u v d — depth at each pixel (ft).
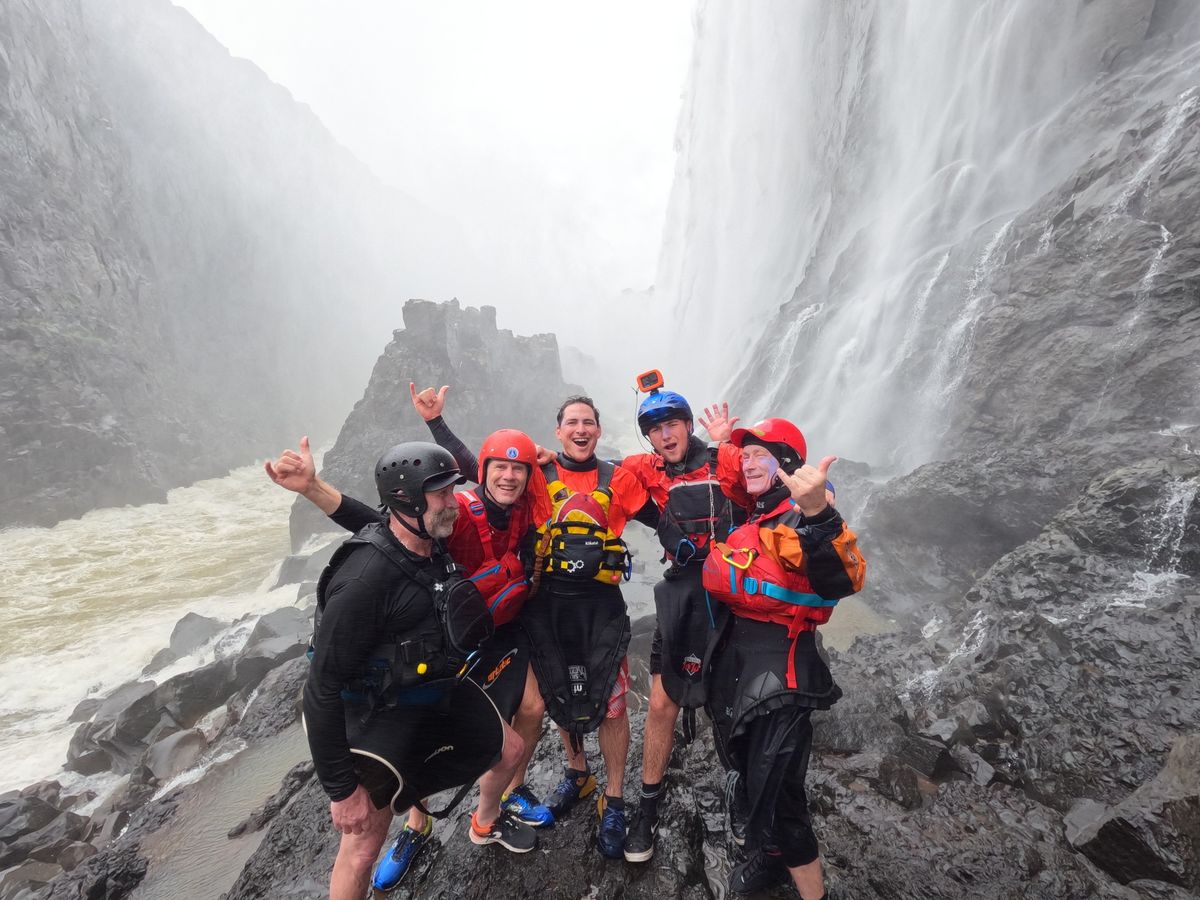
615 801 9.68
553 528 8.82
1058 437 38.55
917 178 101.86
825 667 7.80
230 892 11.76
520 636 9.12
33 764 32.04
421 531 6.86
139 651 46.98
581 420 9.20
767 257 169.78
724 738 8.14
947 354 55.42
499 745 8.16
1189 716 13.66
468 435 96.84
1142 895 9.21
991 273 58.70
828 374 82.69
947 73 101.35
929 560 37.32
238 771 19.72
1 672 44.45
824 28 146.61
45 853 21.89
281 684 24.70
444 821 11.08
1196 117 43.50
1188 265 37.52
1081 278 44.39
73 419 95.55
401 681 6.74
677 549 8.75
